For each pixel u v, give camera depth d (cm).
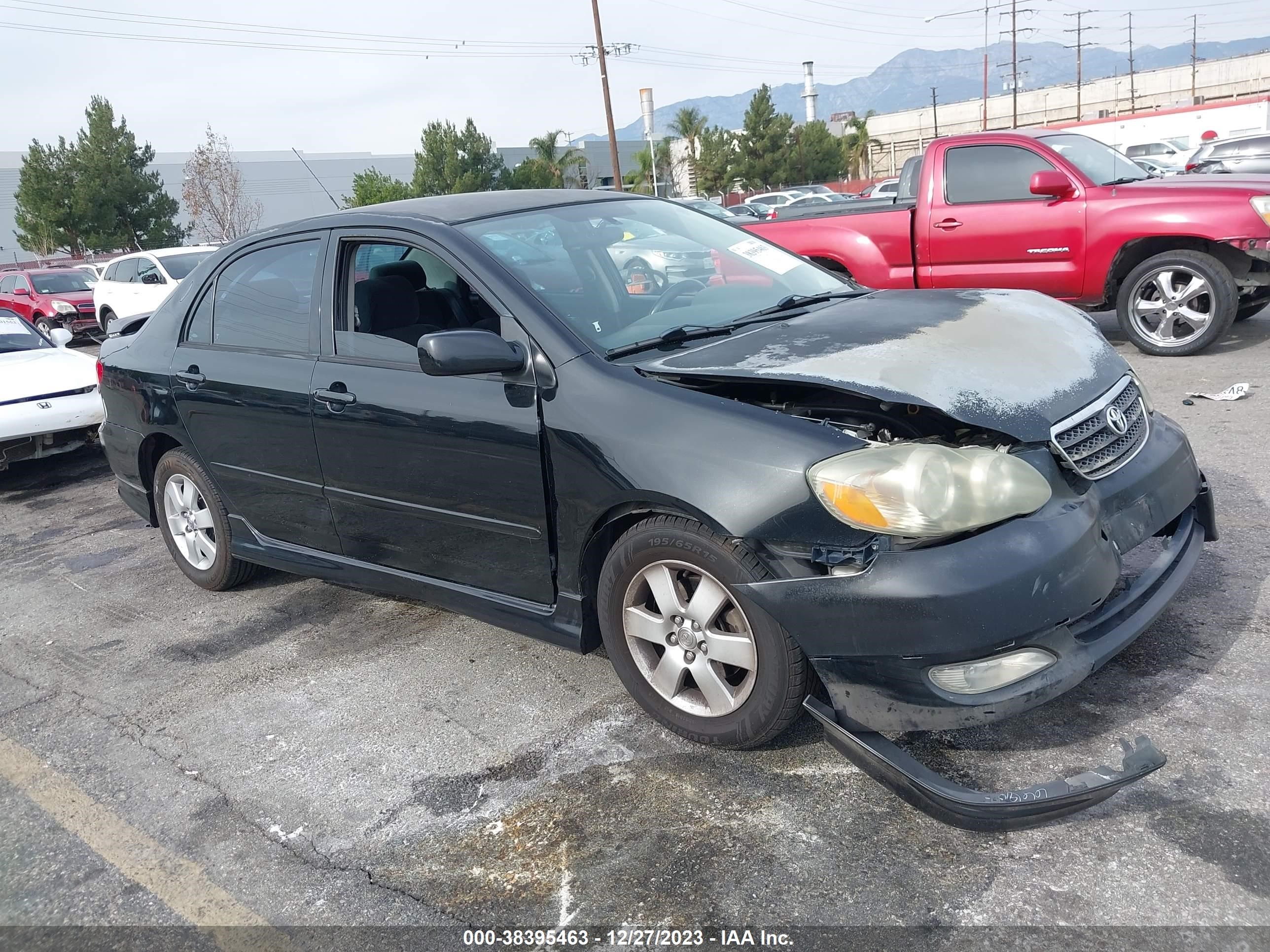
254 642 402
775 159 6078
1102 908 209
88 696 372
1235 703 271
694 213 407
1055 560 234
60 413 695
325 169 6425
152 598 469
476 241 325
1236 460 466
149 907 248
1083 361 286
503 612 321
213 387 396
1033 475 238
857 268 797
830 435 244
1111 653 245
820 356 270
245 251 407
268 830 274
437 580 345
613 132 3956
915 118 7731
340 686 354
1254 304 723
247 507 415
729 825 251
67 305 1684
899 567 231
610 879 237
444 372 277
